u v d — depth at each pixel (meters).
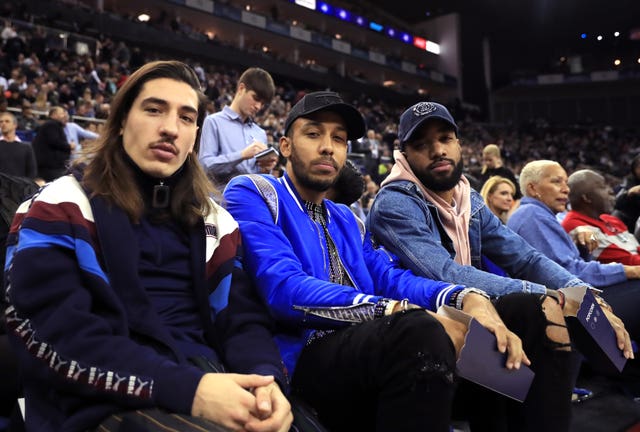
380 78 29.83
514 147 26.92
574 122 30.69
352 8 29.53
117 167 1.15
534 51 32.38
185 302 1.18
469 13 30.36
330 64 28.38
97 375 0.92
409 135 1.92
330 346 1.23
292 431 1.07
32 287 0.98
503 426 1.35
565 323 1.34
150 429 0.87
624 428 1.94
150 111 1.18
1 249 1.59
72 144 5.71
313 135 1.53
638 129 27.53
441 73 30.61
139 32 18.72
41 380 0.96
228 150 2.81
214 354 1.16
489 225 2.09
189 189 1.25
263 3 25.34
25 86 9.76
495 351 1.17
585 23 28.78
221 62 21.64
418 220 1.82
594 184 2.95
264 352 1.17
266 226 1.42
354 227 1.69
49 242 1.01
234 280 1.29
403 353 1.05
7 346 1.39
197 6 21.92
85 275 1.03
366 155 10.39
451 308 1.19
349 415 1.23
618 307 2.27
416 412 1.02
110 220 1.09
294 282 1.29
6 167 4.05
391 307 1.18
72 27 15.69
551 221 2.52
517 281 1.59
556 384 1.30
